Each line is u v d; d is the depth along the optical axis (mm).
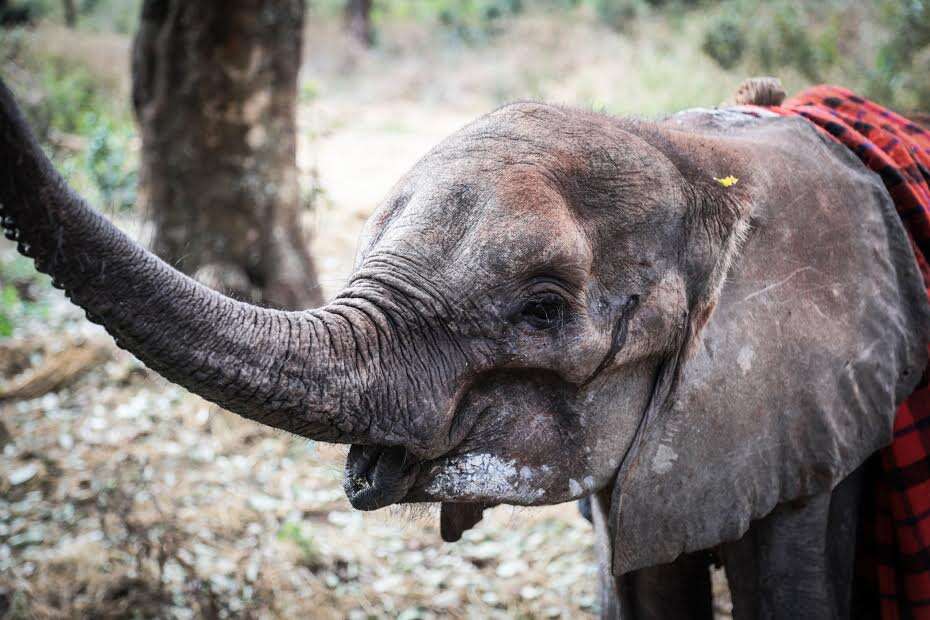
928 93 8336
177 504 4953
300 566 4609
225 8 6000
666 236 2342
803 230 2535
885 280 2650
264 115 6199
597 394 2332
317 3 27328
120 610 4207
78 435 5613
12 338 6652
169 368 1928
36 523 4852
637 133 2432
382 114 17391
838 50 10445
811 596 2607
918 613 2775
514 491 2303
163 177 6211
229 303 2021
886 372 2604
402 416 2150
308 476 5383
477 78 19984
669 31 18016
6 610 4258
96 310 1825
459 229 2195
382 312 2162
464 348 2195
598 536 3010
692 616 3004
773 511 2621
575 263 2201
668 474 2395
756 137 2705
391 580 4566
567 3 24125
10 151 1639
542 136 2297
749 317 2428
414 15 26641
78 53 16219
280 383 2020
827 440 2504
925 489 2773
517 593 4516
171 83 6137
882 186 2764
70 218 1738
